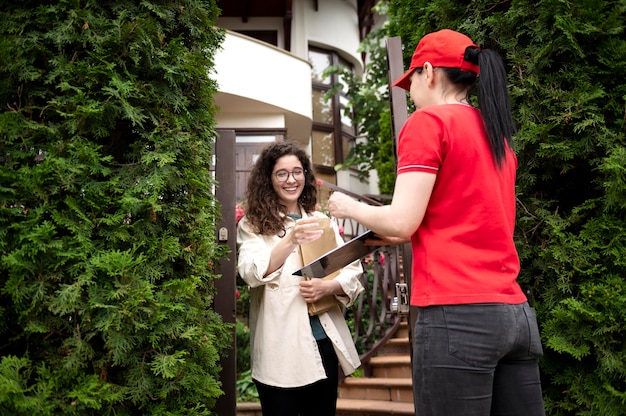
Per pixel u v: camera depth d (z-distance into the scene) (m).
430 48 1.38
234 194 2.29
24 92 1.45
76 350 1.29
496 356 1.15
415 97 1.42
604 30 1.84
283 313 1.92
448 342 1.16
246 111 8.12
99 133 1.45
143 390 1.37
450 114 1.26
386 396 3.53
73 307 1.29
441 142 1.22
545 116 1.87
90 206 1.40
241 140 8.11
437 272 1.20
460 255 1.19
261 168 2.14
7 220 1.29
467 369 1.14
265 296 1.96
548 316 1.79
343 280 2.00
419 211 1.18
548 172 1.88
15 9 1.46
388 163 7.63
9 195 1.32
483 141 1.26
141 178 1.50
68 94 1.46
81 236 1.34
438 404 1.16
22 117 1.40
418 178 1.20
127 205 1.42
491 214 1.21
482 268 1.19
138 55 1.53
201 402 1.58
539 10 1.89
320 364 1.87
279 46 9.98
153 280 1.44
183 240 1.61
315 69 10.48
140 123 1.50
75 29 1.47
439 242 1.22
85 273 1.33
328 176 10.23
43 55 1.45
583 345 1.65
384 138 7.80
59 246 1.30
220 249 1.97
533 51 1.93
